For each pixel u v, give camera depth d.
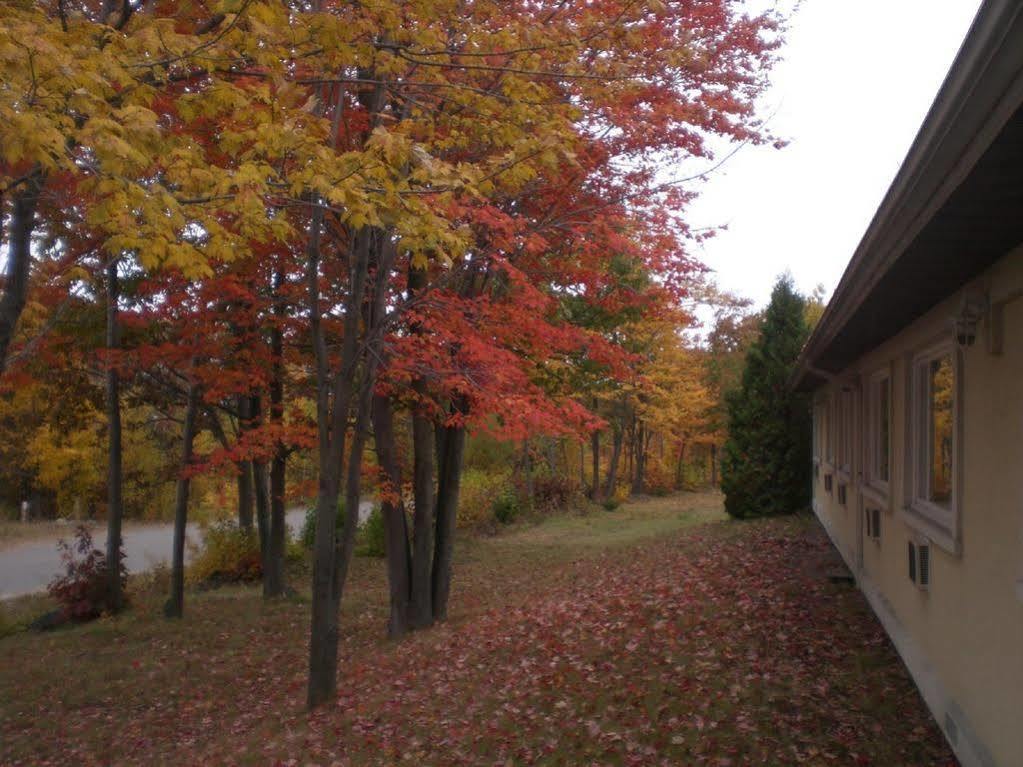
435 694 7.74
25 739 8.52
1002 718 4.21
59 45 4.84
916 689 6.17
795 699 6.05
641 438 38.31
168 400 15.73
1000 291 4.21
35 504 33.34
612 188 9.58
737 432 19.16
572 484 31.28
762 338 19.33
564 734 6.11
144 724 8.80
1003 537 4.22
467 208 7.66
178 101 5.71
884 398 8.46
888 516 7.65
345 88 8.39
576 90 8.10
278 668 10.61
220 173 5.61
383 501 11.30
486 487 26.44
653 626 8.36
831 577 10.00
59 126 5.00
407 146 5.90
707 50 8.88
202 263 5.53
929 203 3.43
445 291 8.83
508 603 12.43
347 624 13.12
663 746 5.60
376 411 11.15
